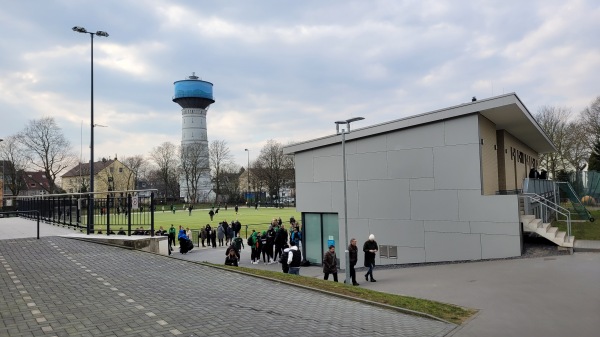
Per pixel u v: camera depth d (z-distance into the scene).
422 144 17.55
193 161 94.25
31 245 14.27
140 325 7.03
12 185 73.50
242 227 40.38
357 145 19.52
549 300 9.69
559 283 11.01
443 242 16.83
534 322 8.34
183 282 10.47
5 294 8.59
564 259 13.73
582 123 59.16
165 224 44.47
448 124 16.86
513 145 24.61
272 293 10.02
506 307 9.38
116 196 18.20
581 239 17.33
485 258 15.77
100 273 10.80
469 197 16.27
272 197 97.56
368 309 9.23
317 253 21.27
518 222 15.11
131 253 13.83
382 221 18.61
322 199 20.86
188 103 97.12
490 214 15.72
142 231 16.09
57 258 12.38
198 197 101.31
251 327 7.28
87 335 6.46
